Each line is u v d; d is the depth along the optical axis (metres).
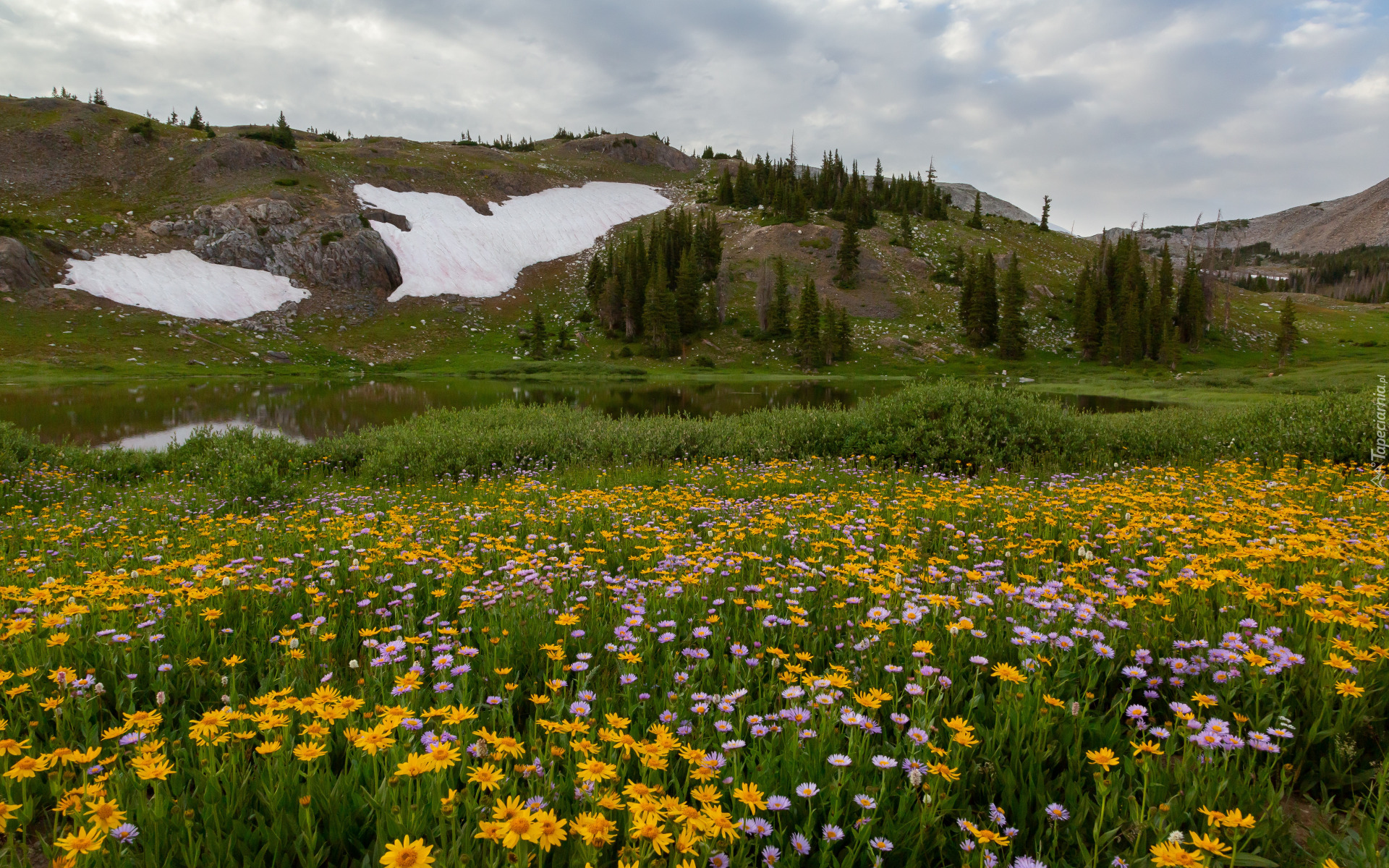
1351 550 5.03
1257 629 3.60
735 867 2.04
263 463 14.39
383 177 123.31
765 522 6.89
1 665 3.50
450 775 2.49
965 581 4.82
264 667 3.80
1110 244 120.31
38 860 2.45
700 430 17.91
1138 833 2.17
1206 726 2.74
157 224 93.38
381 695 3.17
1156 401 50.56
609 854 2.22
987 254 97.00
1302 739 2.94
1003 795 2.58
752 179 149.12
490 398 50.44
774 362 91.69
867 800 2.31
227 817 2.36
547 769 2.52
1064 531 6.59
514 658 3.73
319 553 6.11
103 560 6.11
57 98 115.56
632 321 99.06
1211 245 116.19
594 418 24.28
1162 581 4.46
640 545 6.30
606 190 153.62
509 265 116.06
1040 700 2.96
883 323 102.44
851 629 3.86
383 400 47.09
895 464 13.89
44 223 87.06
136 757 2.50
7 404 39.28
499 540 6.26
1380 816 2.26
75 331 72.69
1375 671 3.14
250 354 78.19
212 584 4.79
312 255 97.00
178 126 126.12
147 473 15.99
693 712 2.92
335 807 2.41
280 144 116.50
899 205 146.50
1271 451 13.10
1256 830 2.32
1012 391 16.02
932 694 3.17
